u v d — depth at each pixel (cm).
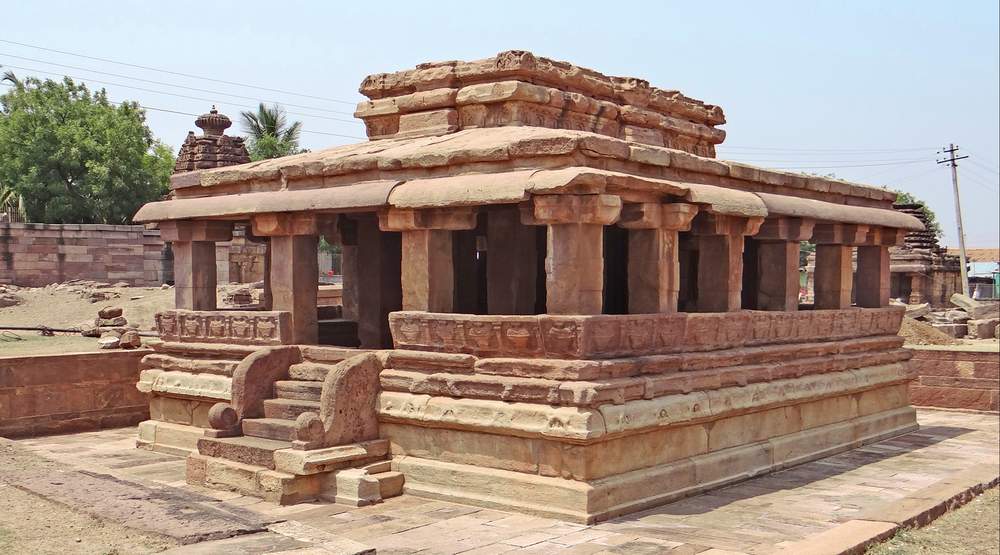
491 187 909
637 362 917
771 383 1125
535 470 886
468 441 935
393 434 993
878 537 820
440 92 1170
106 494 755
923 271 3959
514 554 737
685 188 976
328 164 1072
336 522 842
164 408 1245
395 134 1223
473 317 939
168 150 5225
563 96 1167
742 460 1071
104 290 2817
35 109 4212
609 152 922
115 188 4181
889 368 1426
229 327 1174
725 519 880
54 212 4075
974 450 1326
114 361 1432
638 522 855
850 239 1354
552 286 903
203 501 750
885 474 1138
